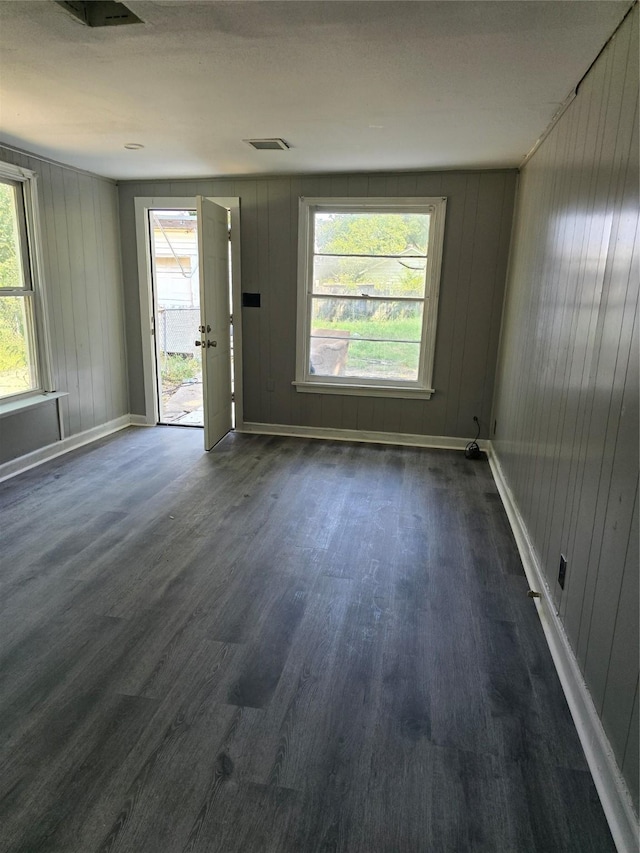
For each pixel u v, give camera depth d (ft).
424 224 15.03
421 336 15.64
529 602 8.02
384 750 5.32
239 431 17.11
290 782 4.95
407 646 6.93
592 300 6.55
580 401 6.75
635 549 4.65
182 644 6.85
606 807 4.73
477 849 4.40
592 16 5.99
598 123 6.83
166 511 10.91
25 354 13.29
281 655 6.70
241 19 6.30
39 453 13.64
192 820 4.57
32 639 6.87
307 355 16.35
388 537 10.00
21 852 4.27
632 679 4.52
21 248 12.91
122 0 5.90
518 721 5.74
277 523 10.47
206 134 11.16
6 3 6.01
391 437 16.30
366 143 11.68
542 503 8.45
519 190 13.61
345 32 6.58
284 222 15.51
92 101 9.21
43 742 5.31
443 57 7.22
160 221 26.35
